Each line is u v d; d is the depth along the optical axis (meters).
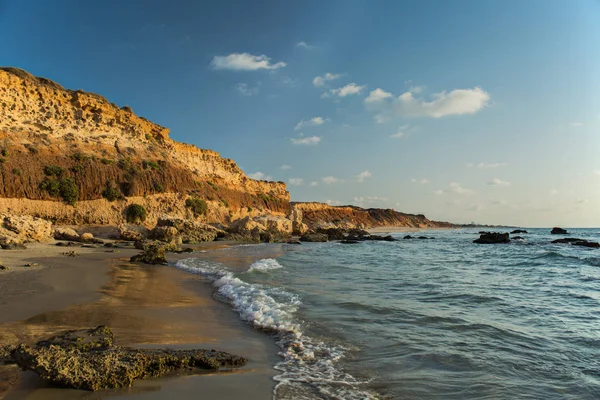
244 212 68.94
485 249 42.31
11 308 9.82
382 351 7.55
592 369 6.67
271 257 28.20
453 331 8.90
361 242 57.28
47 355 5.74
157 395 5.32
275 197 86.19
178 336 8.26
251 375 6.24
